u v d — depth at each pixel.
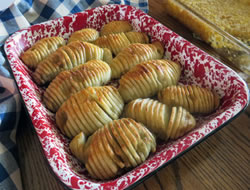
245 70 0.47
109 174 0.31
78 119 0.36
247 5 0.60
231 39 0.47
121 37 0.49
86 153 0.33
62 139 0.36
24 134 0.40
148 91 0.40
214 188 0.33
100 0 0.59
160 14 0.63
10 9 0.51
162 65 0.42
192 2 0.62
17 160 0.37
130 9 0.53
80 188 0.27
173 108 0.36
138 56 0.44
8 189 0.34
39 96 0.41
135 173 0.28
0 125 0.38
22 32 0.47
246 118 0.40
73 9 0.57
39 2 0.55
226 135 0.38
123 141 0.32
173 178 0.34
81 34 0.50
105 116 0.36
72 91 0.40
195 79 0.44
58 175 0.28
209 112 0.38
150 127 0.36
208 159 0.36
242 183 0.34
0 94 0.41
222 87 0.39
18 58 0.44
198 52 0.42
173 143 0.33
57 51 0.44
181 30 0.58
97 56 0.45
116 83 0.45
